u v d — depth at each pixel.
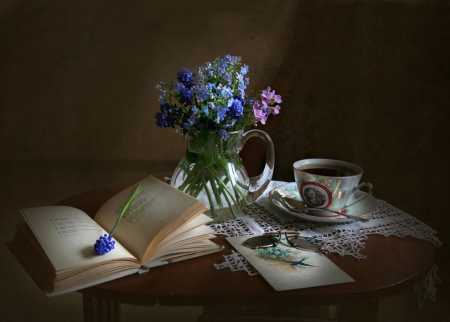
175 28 1.55
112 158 1.70
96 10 1.58
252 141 1.52
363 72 1.47
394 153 1.50
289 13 1.48
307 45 1.49
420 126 1.48
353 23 1.45
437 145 1.48
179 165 0.96
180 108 0.92
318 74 1.50
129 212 0.90
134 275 0.81
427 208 1.51
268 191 1.11
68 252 0.80
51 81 1.66
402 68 1.45
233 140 0.95
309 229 0.95
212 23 1.52
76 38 1.61
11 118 1.70
